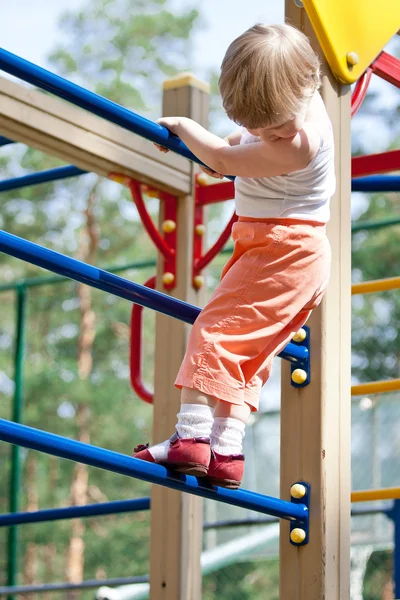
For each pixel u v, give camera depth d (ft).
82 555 62.13
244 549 29.76
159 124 9.21
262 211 8.84
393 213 64.95
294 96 8.03
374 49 10.78
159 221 15.30
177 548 14.35
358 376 62.08
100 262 70.85
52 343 70.18
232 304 8.67
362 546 33.65
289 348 10.03
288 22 10.78
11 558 22.36
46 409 64.08
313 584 9.92
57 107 13.51
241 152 8.62
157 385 14.90
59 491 65.26
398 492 12.74
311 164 8.73
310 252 8.80
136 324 15.79
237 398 8.47
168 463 8.53
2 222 72.54
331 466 10.18
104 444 65.00
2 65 8.45
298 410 10.30
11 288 24.14
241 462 8.87
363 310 62.49
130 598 24.00
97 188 71.72
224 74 8.16
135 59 74.59
